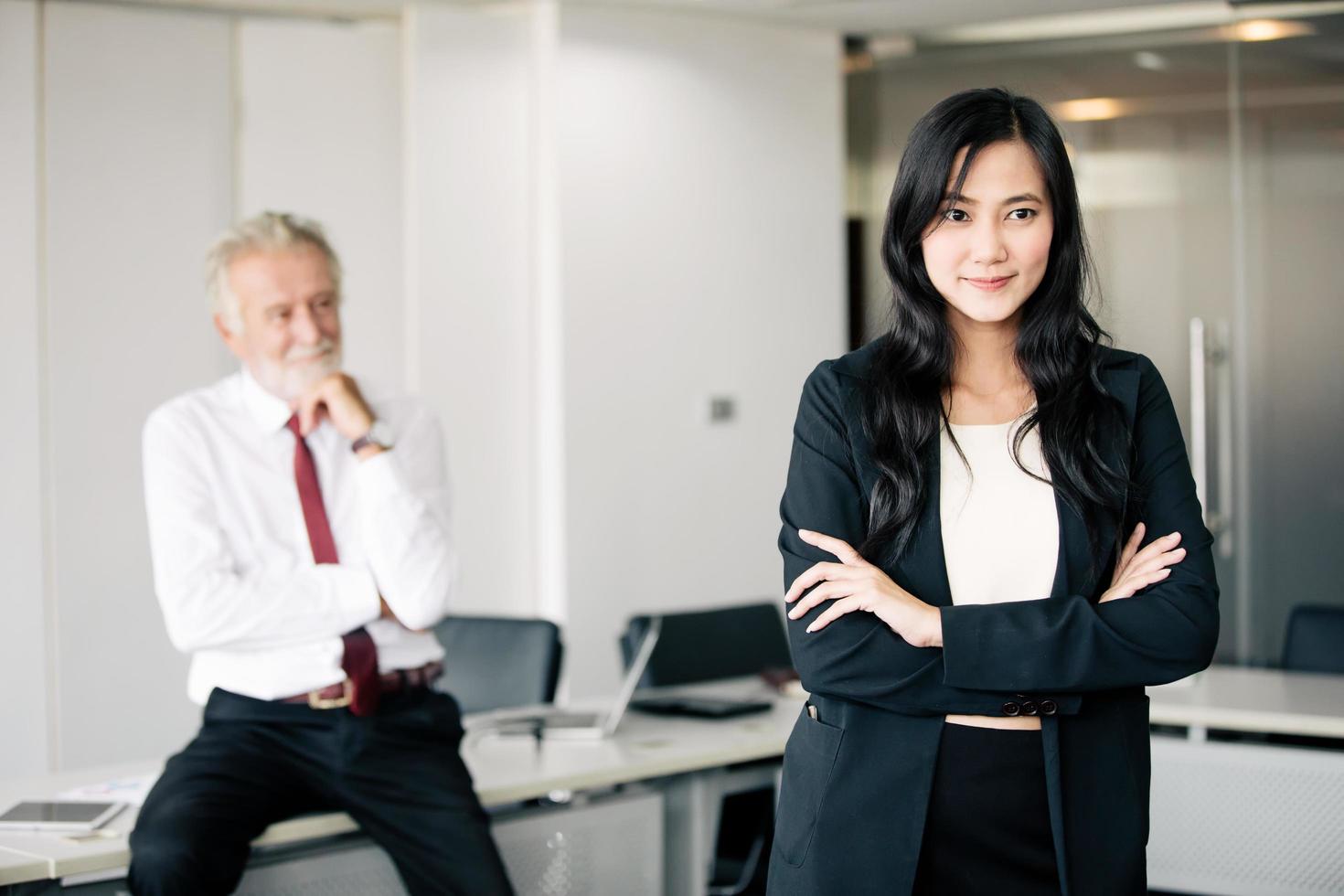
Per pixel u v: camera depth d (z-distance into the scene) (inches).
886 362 71.0
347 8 208.2
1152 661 65.6
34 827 93.5
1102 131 221.9
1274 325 211.8
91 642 192.7
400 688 104.4
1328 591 208.8
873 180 237.6
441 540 107.3
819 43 229.3
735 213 223.0
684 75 219.0
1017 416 70.9
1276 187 211.5
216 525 104.2
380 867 103.0
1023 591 68.4
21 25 191.3
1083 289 71.4
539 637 136.9
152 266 198.1
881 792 66.9
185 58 200.5
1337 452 208.4
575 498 211.6
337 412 106.6
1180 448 71.4
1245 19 213.0
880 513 69.5
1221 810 132.0
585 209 212.1
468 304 211.5
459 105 210.4
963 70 231.6
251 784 96.9
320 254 110.1
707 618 152.6
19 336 190.9
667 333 218.2
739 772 125.3
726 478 223.0
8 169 190.7
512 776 107.7
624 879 114.1
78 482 193.0
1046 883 65.8
